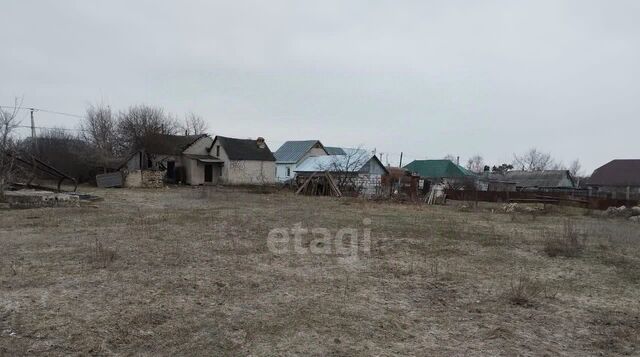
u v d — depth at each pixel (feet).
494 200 99.81
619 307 17.85
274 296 17.81
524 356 12.68
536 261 27.07
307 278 20.90
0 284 18.24
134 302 16.39
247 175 140.36
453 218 52.95
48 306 15.64
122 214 45.21
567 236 34.06
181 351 12.33
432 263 25.29
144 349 12.39
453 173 181.47
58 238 29.86
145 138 133.80
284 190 103.65
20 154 77.00
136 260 23.30
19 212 45.85
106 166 120.98
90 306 15.80
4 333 13.11
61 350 12.10
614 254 30.04
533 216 58.54
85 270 20.92
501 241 34.40
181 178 138.00
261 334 13.73
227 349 12.55
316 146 169.58
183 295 17.48
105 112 157.58
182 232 33.45
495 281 21.58
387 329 14.53
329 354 12.39
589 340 14.14
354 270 22.94
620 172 168.55
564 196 97.91
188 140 144.56
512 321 15.71
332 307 16.65
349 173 102.53
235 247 27.78
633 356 12.91
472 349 13.08
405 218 50.14
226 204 61.46
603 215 64.18
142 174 108.47
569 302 18.37
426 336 14.03
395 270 23.25
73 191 76.23
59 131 154.81
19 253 24.62
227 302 16.84
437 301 17.94
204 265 22.70
